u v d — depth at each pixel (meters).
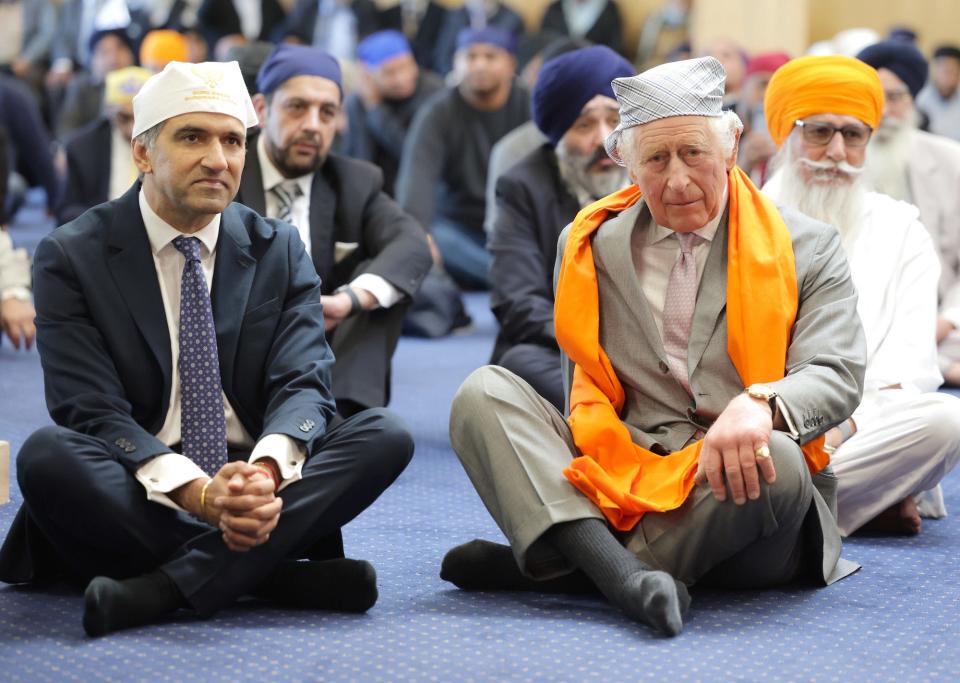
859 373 3.09
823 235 3.23
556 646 2.84
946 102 10.88
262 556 2.96
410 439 3.06
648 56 13.58
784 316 3.11
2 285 5.01
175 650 2.78
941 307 5.55
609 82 4.77
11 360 6.58
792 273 3.15
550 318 4.75
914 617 3.07
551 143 4.96
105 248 3.10
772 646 2.86
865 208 3.97
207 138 3.03
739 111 7.75
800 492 2.97
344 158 4.74
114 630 2.88
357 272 4.62
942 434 3.66
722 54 9.62
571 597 3.19
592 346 3.21
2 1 16.03
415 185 8.20
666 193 3.10
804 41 12.15
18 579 3.17
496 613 3.06
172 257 3.13
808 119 3.93
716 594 3.21
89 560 3.07
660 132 3.06
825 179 3.94
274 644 2.83
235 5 14.59
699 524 3.00
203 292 3.10
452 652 2.80
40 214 12.59
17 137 9.99
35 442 2.92
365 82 9.56
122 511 2.92
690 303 3.21
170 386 3.10
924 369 3.84
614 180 4.85
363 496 3.04
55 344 3.06
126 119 6.32
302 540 3.02
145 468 2.93
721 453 2.93
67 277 3.08
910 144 5.48
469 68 8.37
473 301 8.77
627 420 3.26
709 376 3.17
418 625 2.97
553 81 4.79
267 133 4.52
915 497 3.98
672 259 3.24
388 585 3.28
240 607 3.08
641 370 3.24
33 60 16.19
